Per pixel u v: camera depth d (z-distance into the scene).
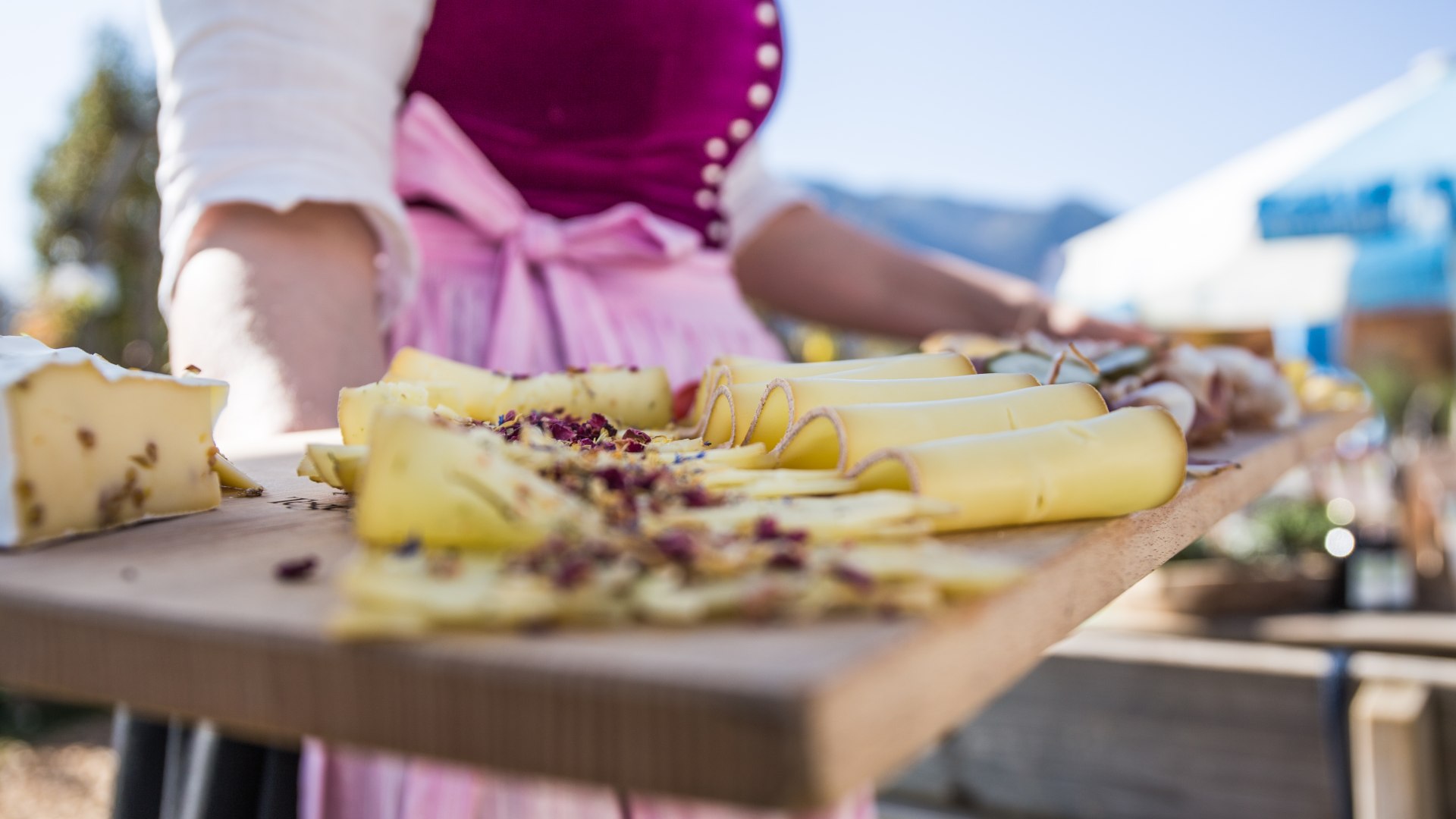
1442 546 3.77
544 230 1.17
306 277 0.87
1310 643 2.27
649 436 0.68
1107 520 0.51
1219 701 1.60
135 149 9.09
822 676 0.25
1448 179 3.72
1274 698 1.55
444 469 0.38
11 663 0.35
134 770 0.92
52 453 0.45
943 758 1.81
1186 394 0.96
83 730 3.51
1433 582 3.55
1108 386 1.01
